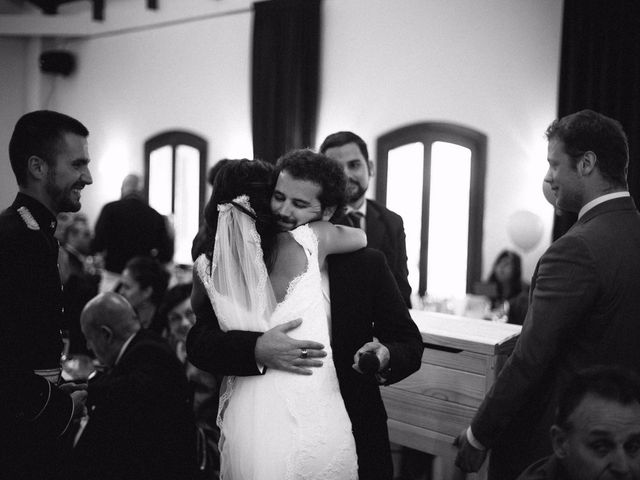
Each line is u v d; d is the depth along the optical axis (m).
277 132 7.50
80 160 2.01
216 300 1.63
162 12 8.93
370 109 6.98
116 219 5.98
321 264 1.66
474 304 5.75
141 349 2.76
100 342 2.86
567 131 1.81
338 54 7.19
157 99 9.20
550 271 1.74
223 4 8.26
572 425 1.18
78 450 2.60
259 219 1.65
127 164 9.62
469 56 6.27
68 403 1.94
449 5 6.38
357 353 1.58
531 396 1.85
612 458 1.14
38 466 1.91
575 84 5.33
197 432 3.24
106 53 9.79
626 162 1.81
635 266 1.72
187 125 8.88
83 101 10.12
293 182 1.65
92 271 6.60
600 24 5.19
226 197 1.70
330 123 7.28
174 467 2.66
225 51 8.38
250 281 1.60
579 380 1.21
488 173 6.20
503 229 6.15
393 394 2.13
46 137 1.95
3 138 10.49
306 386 1.53
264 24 7.55
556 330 1.71
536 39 5.86
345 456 1.53
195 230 9.15
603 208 1.78
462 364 1.98
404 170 6.93
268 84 7.53
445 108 6.45
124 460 2.58
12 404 1.81
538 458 1.83
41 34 9.97
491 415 1.77
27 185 1.97
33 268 1.86
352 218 2.84
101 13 9.55
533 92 5.89
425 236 6.70
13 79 10.50
